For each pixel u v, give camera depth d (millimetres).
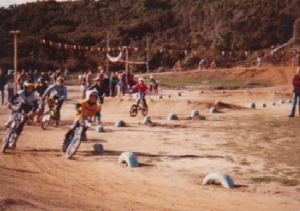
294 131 13594
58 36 99125
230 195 6367
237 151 10195
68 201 5301
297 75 17797
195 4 128375
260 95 31828
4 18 117188
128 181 7195
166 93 36719
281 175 7781
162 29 113000
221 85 45500
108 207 5223
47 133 12719
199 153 9906
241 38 90125
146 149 10359
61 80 14289
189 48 96000
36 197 5305
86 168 8164
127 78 32875
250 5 107312
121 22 125625
